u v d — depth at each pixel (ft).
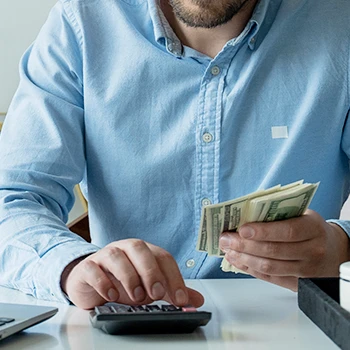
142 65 5.35
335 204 5.53
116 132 5.35
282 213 3.62
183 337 2.82
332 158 5.40
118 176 5.37
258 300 3.67
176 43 5.35
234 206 3.50
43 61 5.58
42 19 12.09
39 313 2.95
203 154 5.21
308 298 3.18
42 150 5.13
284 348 2.64
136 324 2.81
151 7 5.46
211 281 4.39
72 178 5.23
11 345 2.70
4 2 12.05
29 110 5.35
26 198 4.71
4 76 12.19
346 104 5.32
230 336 2.84
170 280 3.18
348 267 2.85
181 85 5.30
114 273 3.22
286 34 5.40
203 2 5.07
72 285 3.46
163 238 5.29
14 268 4.05
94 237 5.55
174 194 5.25
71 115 5.37
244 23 5.34
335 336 2.71
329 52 5.34
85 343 2.72
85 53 5.44
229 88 5.27
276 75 5.32
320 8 5.48
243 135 5.26
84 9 5.57
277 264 3.73
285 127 5.27
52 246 3.96
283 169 5.20
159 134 5.30
